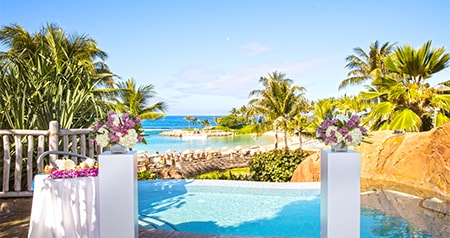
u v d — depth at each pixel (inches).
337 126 113.7
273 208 217.2
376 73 780.0
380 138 309.4
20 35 404.8
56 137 185.5
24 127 204.2
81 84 247.8
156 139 1509.6
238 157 760.3
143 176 341.7
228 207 218.1
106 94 324.8
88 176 121.3
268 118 753.0
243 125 2128.4
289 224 189.6
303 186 247.0
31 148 186.7
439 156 244.8
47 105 210.2
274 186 248.1
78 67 245.8
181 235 139.5
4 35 417.7
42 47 251.3
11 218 159.5
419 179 264.7
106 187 112.2
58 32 387.9
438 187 243.9
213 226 185.5
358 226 109.3
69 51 386.0
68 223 116.0
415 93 438.3
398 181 279.9
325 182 113.8
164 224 182.7
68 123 213.2
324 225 115.6
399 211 197.8
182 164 660.7
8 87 209.8
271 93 754.8
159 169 577.9
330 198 109.6
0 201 179.6
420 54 445.7
